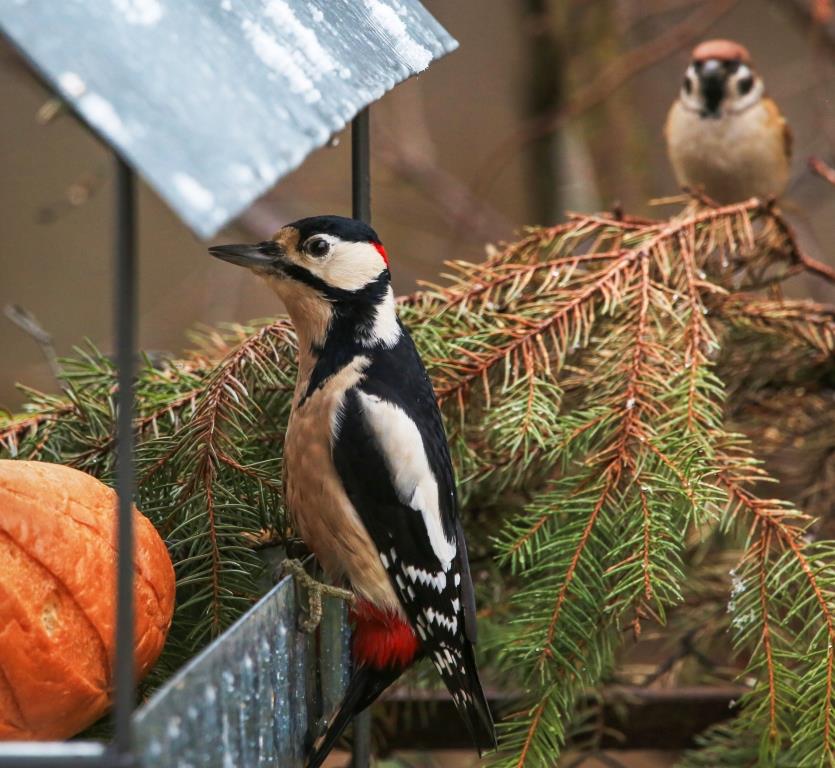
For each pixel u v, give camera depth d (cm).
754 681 612
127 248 329
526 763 521
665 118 1326
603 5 1202
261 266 523
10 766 306
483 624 648
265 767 414
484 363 613
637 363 589
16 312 709
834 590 536
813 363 705
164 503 552
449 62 1445
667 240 657
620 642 577
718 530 691
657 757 915
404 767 696
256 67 387
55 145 1333
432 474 523
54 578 407
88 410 589
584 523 538
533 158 1209
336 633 509
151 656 443
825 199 1233
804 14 1125
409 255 1220
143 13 359
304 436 518
